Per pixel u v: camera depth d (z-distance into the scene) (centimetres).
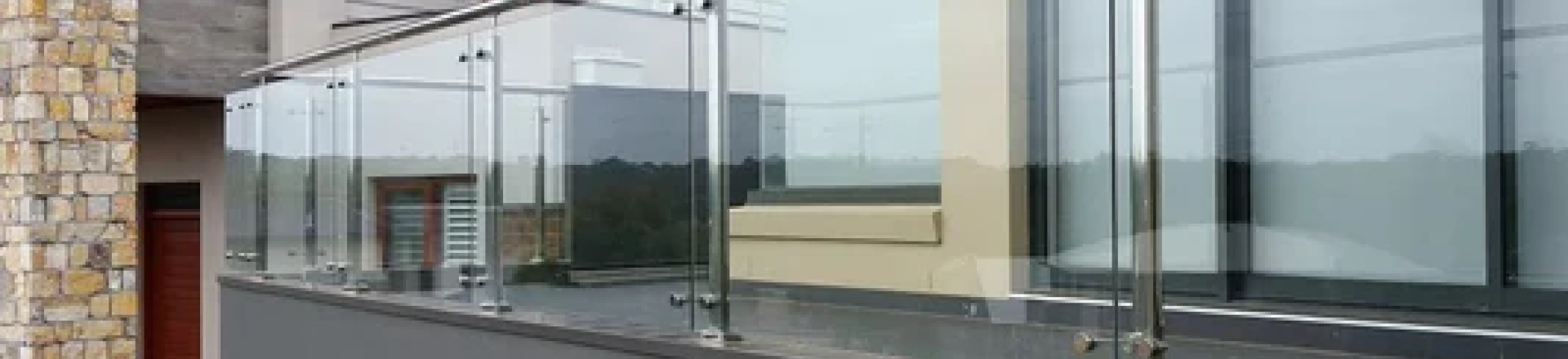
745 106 406
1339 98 405
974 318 352
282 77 684
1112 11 337
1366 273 384
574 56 462
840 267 378
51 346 780
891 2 382
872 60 383
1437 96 389
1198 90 365
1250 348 341
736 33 413
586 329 445
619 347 428
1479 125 381
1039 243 341
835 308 376
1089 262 332
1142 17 333
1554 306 360
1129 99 332
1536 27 370
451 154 529
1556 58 366
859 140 382
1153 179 331
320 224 637
